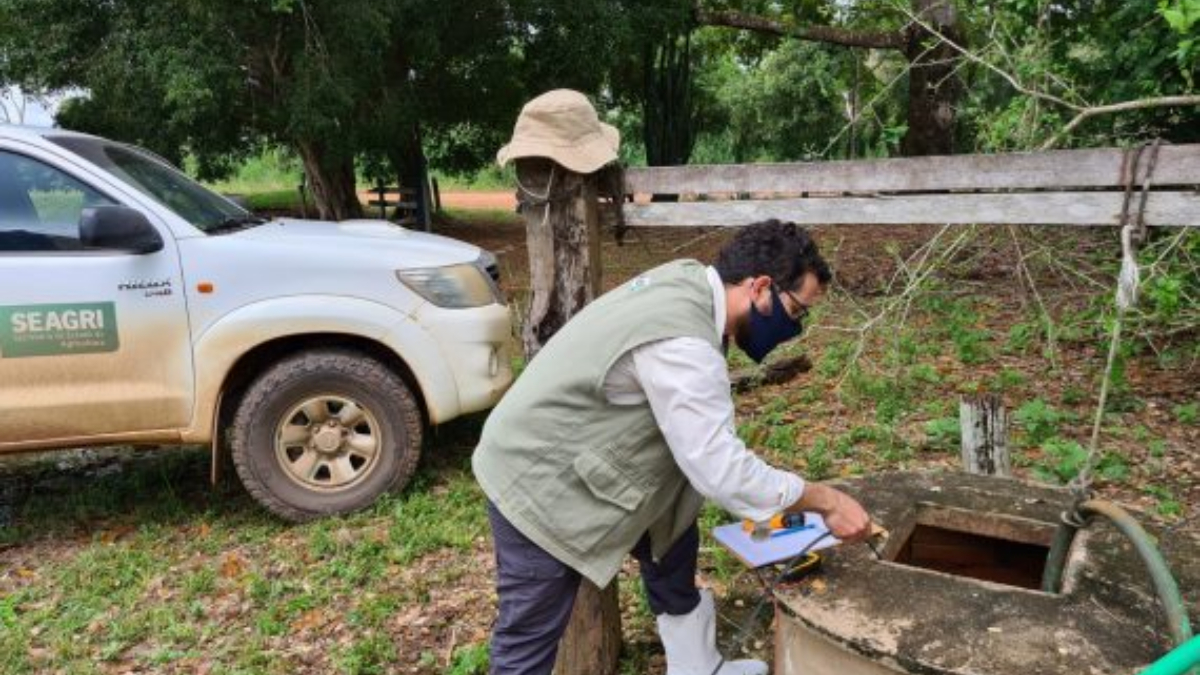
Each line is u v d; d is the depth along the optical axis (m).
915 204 2.81
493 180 33.47
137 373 4.50
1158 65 5.79
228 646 3.65
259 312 4.54
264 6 10.66
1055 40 5.93
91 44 11.30
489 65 14.65
